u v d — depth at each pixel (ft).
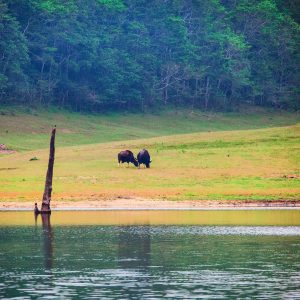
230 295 271.08
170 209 614.75
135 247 392.06
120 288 285.02
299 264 336.90
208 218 538.47
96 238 427.74
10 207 634.02
